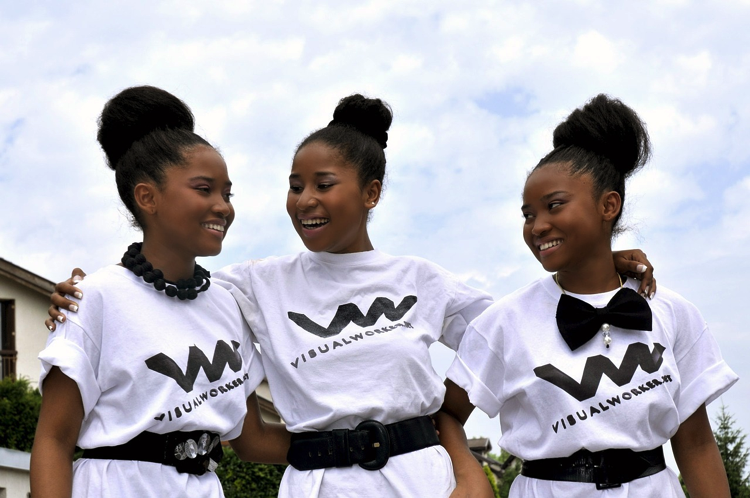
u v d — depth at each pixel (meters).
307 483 3.49
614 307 3.50
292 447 3.59
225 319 3.55
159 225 3.40
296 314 3.69
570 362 3.49
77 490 3.14
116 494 3.10
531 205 3.58
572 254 3.53
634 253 3.68
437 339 3.80
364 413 3.49
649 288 3.61
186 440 3.21
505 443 3.62
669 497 3.41
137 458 3.15
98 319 3.23
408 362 3.58
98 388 3.20
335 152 3.70
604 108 3.68
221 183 3.46
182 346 3.30
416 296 3.79
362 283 3.73
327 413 3.50
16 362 18.09
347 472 3.48
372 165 3.80
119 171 3.51
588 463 3.39
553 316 3.60
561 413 3.43
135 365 3.20
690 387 3.55
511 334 3.62
